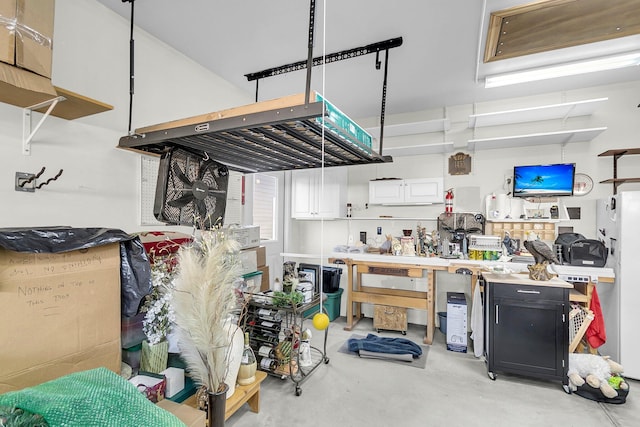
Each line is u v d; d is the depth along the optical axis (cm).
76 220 202
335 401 238
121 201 230
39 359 114
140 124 246
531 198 377
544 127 374
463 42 259
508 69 301
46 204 186
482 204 404
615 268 291
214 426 126
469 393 252
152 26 244
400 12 223
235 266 130
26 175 176
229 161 258
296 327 268
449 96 378
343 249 430
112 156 225
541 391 256
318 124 160
